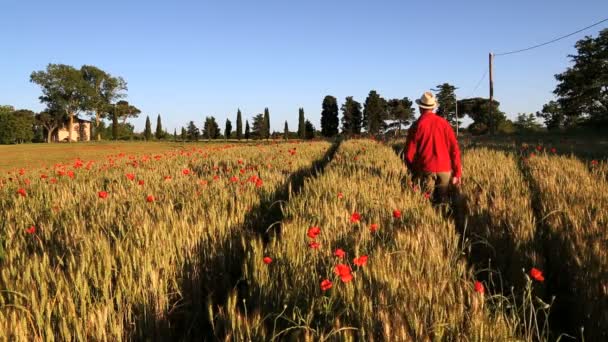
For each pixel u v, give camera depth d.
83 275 3.34
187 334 3.28
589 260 3.97
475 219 5.62
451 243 4.52
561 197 6.17
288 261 3.84
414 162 7.16
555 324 3.71
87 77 116.88
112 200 6.58
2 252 3.92
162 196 6.91
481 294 3.02
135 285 3.37
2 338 2.60
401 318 2.69
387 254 3.64
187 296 3.68
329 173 8.61
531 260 4.23
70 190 8.26
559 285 4.26
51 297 3.14
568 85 65.19
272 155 15.70
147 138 138.50
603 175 8.43
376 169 9.52
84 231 4.66
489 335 2.68
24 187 9.92
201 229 4.65
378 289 3.12
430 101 7.06
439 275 3.41
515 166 10.56
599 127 58.47
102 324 2.87
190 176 9.80
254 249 4.06
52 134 127.38
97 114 117.94
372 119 95.75
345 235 4.46
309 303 3.10
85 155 56.12
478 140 30.30
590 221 4.92
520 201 6.04
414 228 4.56
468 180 8.04
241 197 6.45
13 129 116.88
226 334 2.78
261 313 3.09
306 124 113.62
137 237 4.23
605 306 3.39
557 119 83.88
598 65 62.59
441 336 2.62
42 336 2.74
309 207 5.57
